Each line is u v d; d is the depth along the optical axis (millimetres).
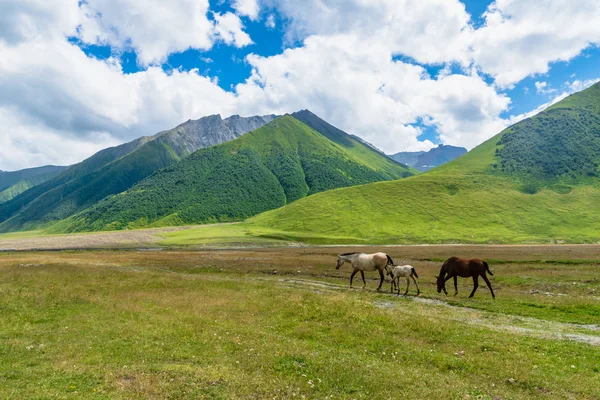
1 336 15781
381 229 156500
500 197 184625
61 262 53062
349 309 21531
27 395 9719
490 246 102938
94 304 23125
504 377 12039
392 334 17281
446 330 17359
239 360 13305
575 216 158125
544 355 14141
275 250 92688
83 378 11242
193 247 110312
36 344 14836
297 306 22688
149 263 56281
